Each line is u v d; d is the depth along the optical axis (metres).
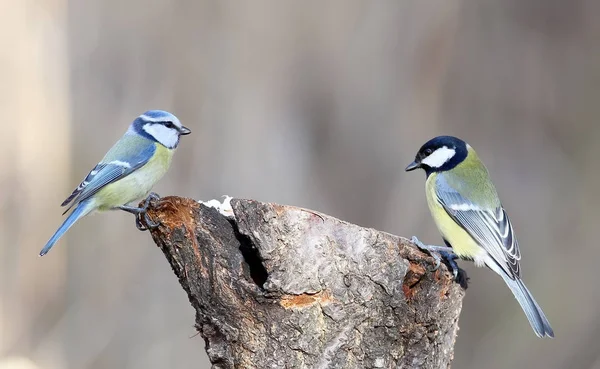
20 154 12.69
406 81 15.39
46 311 12.63
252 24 15.10
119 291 13.02
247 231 5.66
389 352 5.97
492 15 15.98
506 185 15.81
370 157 15.16
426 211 14.52
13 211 12.60
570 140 16.09
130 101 14.42
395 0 15.41
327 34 15.35
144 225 6.14
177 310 13.01
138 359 12.73
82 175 13.77
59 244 12.81
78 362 12.58
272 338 5.78
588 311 13.98
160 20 14.70
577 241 15.11
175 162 14.18
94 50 14.39
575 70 16.27
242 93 14.80
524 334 13.52
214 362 5.98
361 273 5.83
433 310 6.19
